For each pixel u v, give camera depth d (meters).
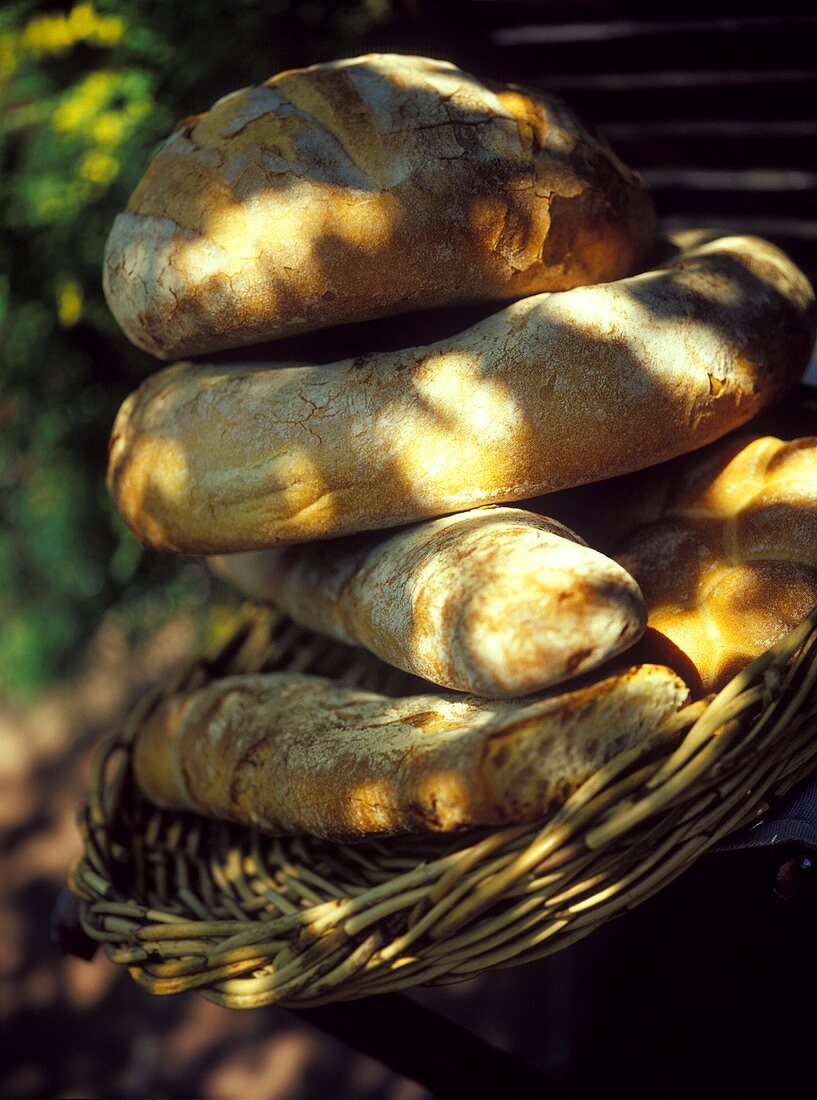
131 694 2.51
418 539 0.68
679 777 0.58
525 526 0.64
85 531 1.50
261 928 0.66
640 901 0.62
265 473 0.68
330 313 0.68
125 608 1.56
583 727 0.58
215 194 0.68
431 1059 0.70
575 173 0.70
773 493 0.69
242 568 0.87
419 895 0.61
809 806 0.62
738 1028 0.70
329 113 0.68
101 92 1.19
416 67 0.72
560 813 0.59
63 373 1.40
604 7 0.98
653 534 0.71
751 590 0.66
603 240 0.71
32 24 1.20
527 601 0.58
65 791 2.46
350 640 0.75
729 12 0.94
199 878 0.79
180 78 1.17
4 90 1.29
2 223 1.31
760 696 0.59
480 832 0.67
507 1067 0.71
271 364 0.72
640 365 0.67
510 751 0.58
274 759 0.70
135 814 0.83
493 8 1.02
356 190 0.67
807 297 0.75
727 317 0.69
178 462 0.71
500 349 0.67
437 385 0.66
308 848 0.75
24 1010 2.05
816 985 0.69
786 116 1.01
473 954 0.62
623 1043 0.77
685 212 1.15
